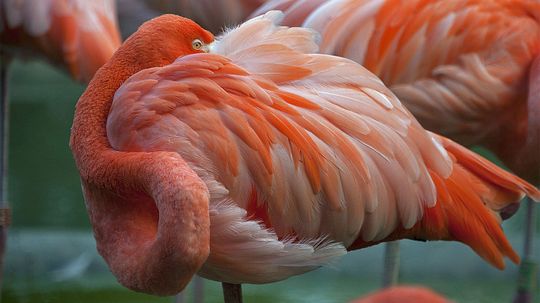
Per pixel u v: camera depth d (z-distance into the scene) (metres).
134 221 5.29
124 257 5.19
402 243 10.49
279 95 5.64
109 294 9.79
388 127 5.79
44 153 13.89
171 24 5.75
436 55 7.44
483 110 7.55
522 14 7.66
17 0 7.77
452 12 7.46
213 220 5.40
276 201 5.59
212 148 5.42
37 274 10.41
